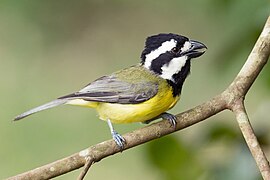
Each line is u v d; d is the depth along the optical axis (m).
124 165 14.52
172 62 7.77
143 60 8.05
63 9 22.05
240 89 6.43
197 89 16.92
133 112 7.62
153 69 7.88
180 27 20.89
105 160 14.68
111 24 22.09
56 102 7.68
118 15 22.31
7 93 17.98
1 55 20.09
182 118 6.47
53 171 6.00
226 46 7.62
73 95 7.72
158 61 7.84
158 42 7.89
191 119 6.46
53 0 21.94
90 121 16.14
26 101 17.64
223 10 8.11
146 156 6.98
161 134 6.42
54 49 20.95
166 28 21.28
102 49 21.05
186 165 6.92
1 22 21.22
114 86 7.72
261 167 5.80
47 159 15.29
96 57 20.66
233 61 7.62
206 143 6.96
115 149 6.25
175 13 21.33
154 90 7.59
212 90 16.75
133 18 22.12
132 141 6.34
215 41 18.66
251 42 7.52
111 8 22.45
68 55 20.69
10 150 15.55
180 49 7.78
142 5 22.30
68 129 16.06
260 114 7.02
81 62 20.38
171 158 6.93
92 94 7.69
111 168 14.54
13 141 15.83
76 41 21.42
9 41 20.78
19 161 15.20
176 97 7.78
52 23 21.66
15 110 17.16
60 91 18.58
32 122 16.31
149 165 7.02
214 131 6.95
